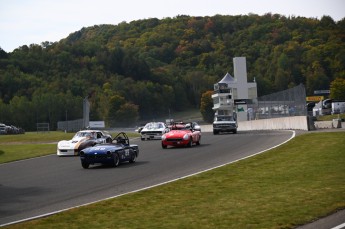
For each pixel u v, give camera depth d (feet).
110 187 61.52
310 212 41.68
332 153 80.12
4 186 68.64
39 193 59.88
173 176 68.28
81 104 552.00
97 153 84.69
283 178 60.29
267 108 217.77
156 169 78.02
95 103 582.76
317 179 57.93
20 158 120.67
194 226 38.65
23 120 511.40
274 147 96.37
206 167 76.02
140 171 76.64
